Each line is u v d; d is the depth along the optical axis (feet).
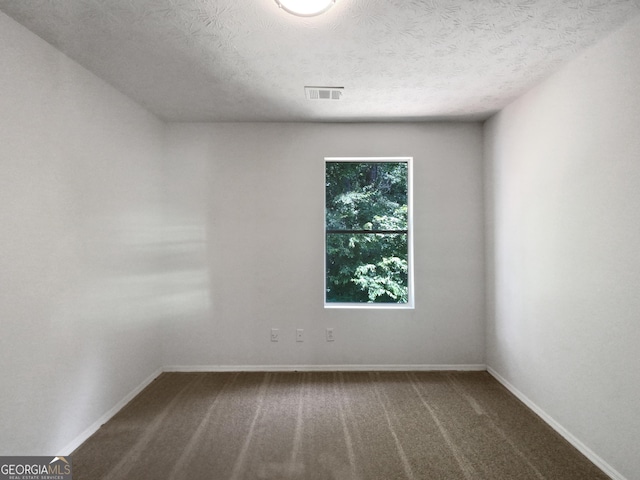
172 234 11.67
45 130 6.79
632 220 6.04
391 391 10.08
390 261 12.34
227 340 11.64
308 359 11.66
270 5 5.76
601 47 6.75
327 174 12.39
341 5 5.75
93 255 8.15
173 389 10.25
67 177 7.35
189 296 11.64
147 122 10.68
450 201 11.75
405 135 11.80
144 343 10.47
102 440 7.66
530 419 8.54
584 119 7.18
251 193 11.76
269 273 11.70
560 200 7.90
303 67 7.97
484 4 5.75
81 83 7.81
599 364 6.75
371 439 7.67
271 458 7.00
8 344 5.94
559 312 7.93
